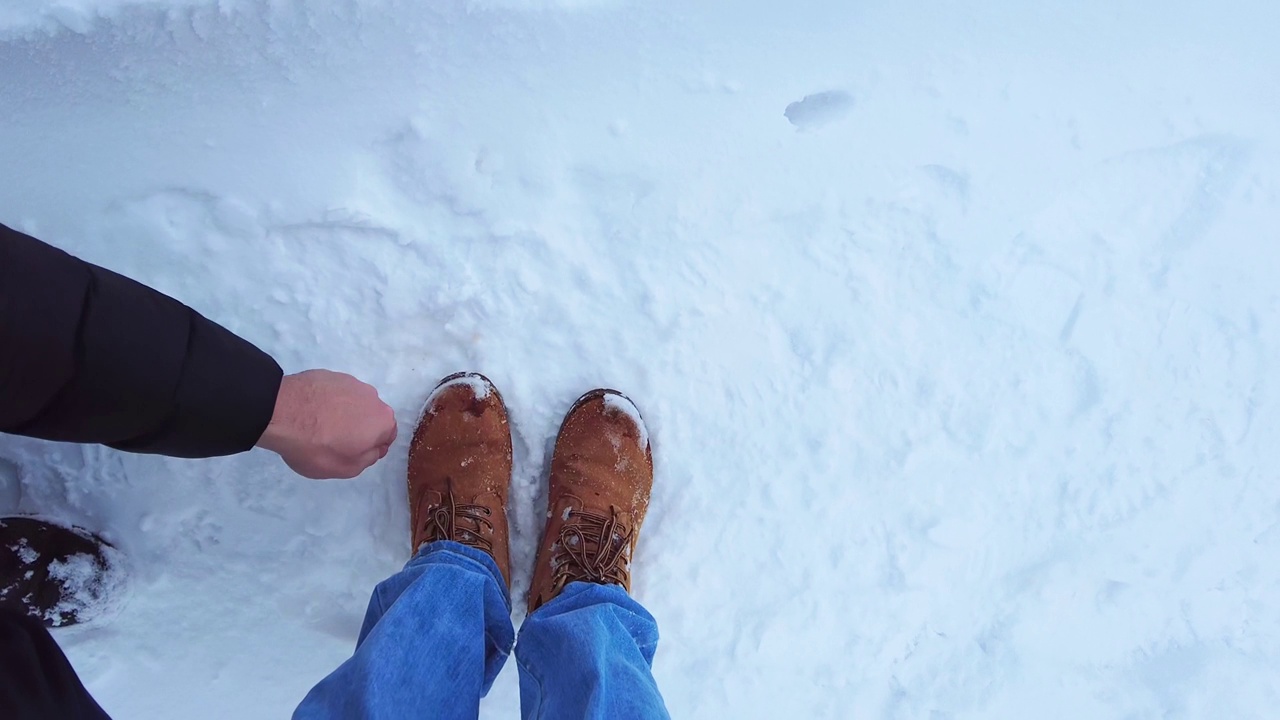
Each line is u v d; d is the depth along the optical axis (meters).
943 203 1.38
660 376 1.34
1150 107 1.39
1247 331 1.44
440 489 1.24
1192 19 1.40
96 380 0.74
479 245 1.29
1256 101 1.41
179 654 1.26
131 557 1.25
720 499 1.36
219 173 1.22
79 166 1.21
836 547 1.38
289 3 1.23
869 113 1.35
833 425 1.38
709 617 1.36
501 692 1.33
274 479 1.27
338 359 1.27
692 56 1.32
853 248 1.38
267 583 1.28
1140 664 1.45
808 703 1.39
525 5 1.28
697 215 1.33
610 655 0.97
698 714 1.36
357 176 1.24
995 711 1.41
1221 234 1.43
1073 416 1.43
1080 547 1.43
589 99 1.29
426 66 1.26
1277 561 1.45
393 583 1.08
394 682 0.86
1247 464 1.45
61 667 0.77
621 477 1.29
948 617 1.41
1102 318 1.42
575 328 1.33
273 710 1.27
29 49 1.19
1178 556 1.44
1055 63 1.38
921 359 1.40
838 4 1.33
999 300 1.41
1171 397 1.44
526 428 1.34
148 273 1.22
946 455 1.41
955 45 1.36
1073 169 1.39
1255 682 1.45
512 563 1.34
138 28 1.21
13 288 0.69
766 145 1.34
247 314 1.24
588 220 1.31
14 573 1.12
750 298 1.36
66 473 1.23
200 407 0.81
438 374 1.31
